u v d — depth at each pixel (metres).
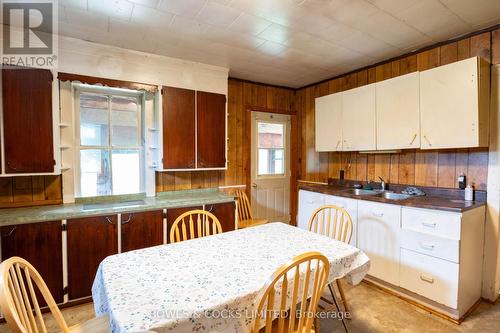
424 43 2.57
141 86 2.73
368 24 2.19
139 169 3.04
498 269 2.25
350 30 2.30
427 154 2.65
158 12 1.99
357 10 1.98
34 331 1.07
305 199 3.32
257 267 1.39
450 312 2.04
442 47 2.53
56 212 2.20
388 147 2.68
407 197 2.54
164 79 2.89
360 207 2.63
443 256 2.02
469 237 2.05
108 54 2.59
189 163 3.02
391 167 2.97
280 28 2.26
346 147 3.12
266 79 3.76
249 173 3.82
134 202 2.77
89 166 2.76
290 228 2.11
